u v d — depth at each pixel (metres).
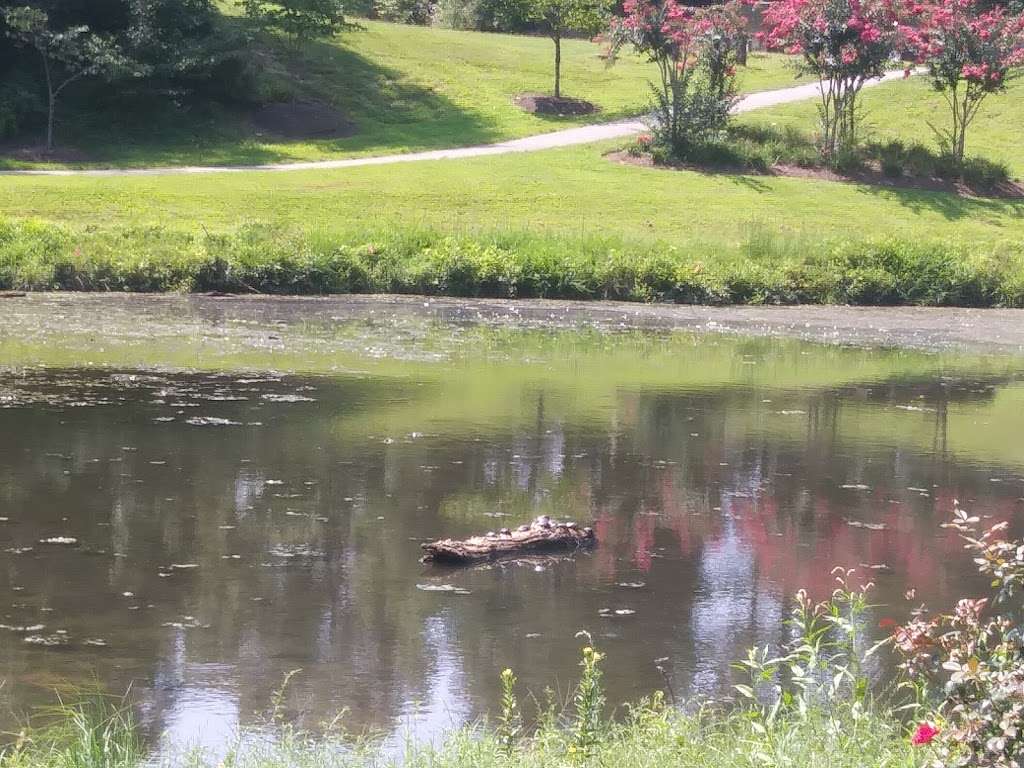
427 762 6.01
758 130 43.81
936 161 42.31
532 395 16.39
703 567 9.76
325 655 7.80
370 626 8.30
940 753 4.93
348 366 17.97
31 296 23.98
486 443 13.59
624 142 43.78
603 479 12.31
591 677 6.13
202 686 7.29
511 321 23.80
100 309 22.78
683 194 37.53
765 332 23.66
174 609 8.48
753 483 12.36
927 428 15.20
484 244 28.33
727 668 7.79
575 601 8.90
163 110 43.78
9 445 12.61
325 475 12.00
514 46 58.97
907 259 28.86
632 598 9.00
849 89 43.00
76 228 27.94
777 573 9.65
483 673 7.61
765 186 39.41
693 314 25.72
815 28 42.28
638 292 27.34
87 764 5.98
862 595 7.45
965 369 20.02
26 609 8.38
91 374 16.47
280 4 50.59
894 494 12.12
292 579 9.16
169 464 12.16
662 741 6.19
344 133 45.47
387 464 12.49
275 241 27.11
